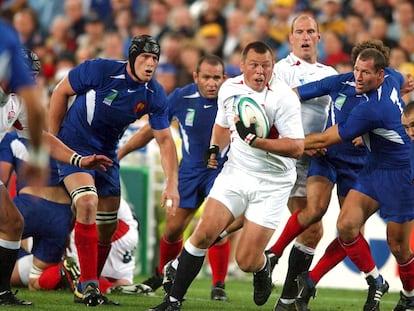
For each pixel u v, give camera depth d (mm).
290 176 25922
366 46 29094
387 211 27375
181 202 32875
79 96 28234
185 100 33219
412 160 27219
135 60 27203
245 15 60219
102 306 27516
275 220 25688
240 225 31625
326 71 30953
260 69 25047
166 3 61188
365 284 40250
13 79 19219
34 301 28500
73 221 32344
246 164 25547
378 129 26750
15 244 26500
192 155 33000
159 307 25281
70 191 27734
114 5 64125
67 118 28484
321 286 40938
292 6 58219
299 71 30797
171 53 54906
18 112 25016
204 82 32688
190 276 25078
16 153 31547
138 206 43031
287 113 24969
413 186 27344
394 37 55906
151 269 43375
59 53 58531
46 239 31906
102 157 26047
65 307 27000
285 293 28141
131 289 32406
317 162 30031
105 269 32688
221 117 26312
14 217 26328
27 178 18875
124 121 28219
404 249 27984
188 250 25062
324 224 40688
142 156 43781
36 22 61469
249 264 25938
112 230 30141
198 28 60594
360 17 53812
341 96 29000
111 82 27547
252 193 25469
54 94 28078
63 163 27938
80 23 63750
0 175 31406
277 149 24594
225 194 25391
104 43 57750
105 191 29312
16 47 19234
